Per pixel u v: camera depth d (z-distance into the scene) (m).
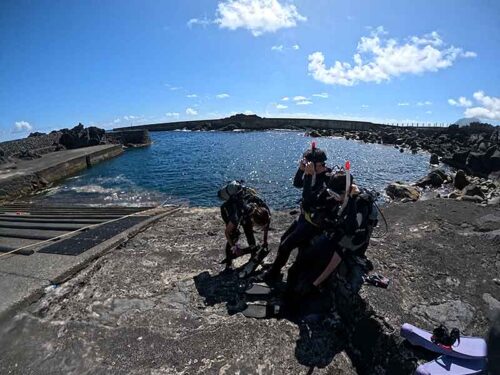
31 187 20.56
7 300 4.43
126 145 45.91
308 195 4.29
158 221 7.90
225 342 3.77
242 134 74.69
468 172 24.62
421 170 25.81
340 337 3.88
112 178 23.56
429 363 3.00
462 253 5.12
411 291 4.16
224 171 25.30
